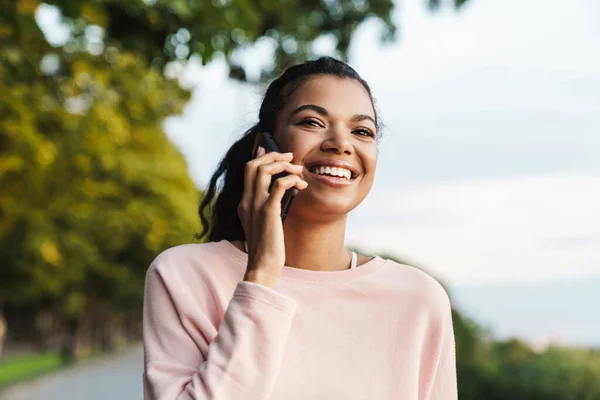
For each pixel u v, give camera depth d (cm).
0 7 644
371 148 224
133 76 1073
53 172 1439
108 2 681
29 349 4678
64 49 960
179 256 224
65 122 1270
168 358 210
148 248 3909
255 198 210
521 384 1138
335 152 219
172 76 1094
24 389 2270
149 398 206
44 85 1050
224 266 223
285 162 214
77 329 4100
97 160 1678
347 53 945
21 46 845
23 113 1185
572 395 1105
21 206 1534
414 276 231
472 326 1241
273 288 219
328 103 221
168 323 214
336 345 217
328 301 221
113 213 3744
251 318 199
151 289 220
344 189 220
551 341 1231
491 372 1179
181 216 3953
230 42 705
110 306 4538
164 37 715
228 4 682
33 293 3375
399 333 222
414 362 221
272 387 198
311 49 886
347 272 225
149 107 1123
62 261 3247
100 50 1027
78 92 1076
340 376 214
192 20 688
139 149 3825
